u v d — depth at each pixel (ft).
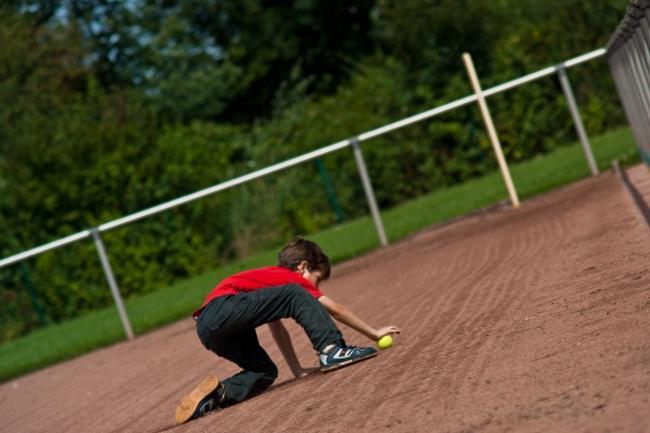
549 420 21.17
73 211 122.83
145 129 142.41
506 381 25.71
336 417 27.12
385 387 29.40
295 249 36.81
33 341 95.30
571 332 29.45
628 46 56.29
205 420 33.04
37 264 112.16
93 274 113.50
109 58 208.23
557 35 128.16
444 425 23.03
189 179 124.77
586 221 59.52
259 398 34.30
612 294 33.58
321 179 125.18
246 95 215.72
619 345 25.86
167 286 114.32
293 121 149.89
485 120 84.94
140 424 36.78
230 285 35.45
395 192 124.06
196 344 59.52
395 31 135.03
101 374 59.31
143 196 122.21
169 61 204.44
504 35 132.98
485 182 111.34
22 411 52.24
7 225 123.65
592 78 127.13
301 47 214.28
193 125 165.68
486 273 50.55
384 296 55.57
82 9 213.66
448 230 84.58
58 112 160.97
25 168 127.03
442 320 39.75
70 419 43.78
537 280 42.45
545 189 89.97
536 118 125.29
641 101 59.52
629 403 20.75
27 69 178.81
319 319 34.91
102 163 124.16
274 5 219.41
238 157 157.99
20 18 189.57
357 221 117.29
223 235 121.08
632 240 45.11
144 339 74.02
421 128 125.90
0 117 157.69
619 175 81.20
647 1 38.75
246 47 213.87
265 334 53.21
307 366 39.01
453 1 130.93
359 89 138.72
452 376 28.14
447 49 131.95
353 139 84.89
